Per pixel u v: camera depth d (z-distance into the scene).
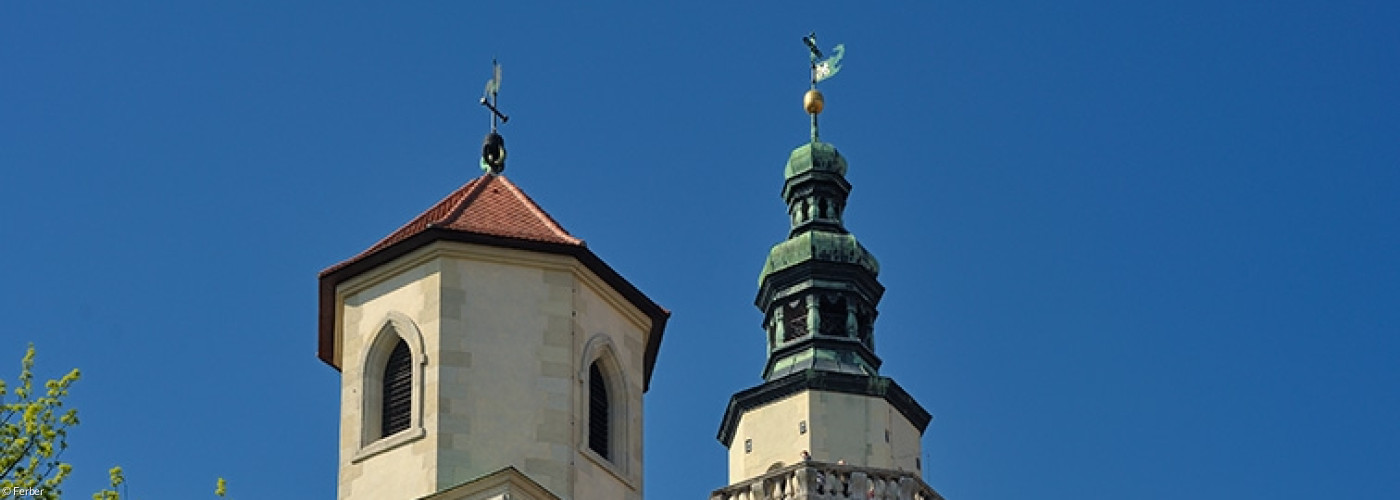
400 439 50.62
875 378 90.88
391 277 52.56
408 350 51.88
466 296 51.72
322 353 54.41
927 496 86.62
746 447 91.19
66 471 45.84
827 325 93.94
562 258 52.50
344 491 50.94
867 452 89.38
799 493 85.19
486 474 49.78
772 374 92.94
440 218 53.66
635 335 54.41
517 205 54.66
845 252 95.00
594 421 52.69
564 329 51.91
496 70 57.78
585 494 50.94
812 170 97.94
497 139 57.00
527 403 50.91
